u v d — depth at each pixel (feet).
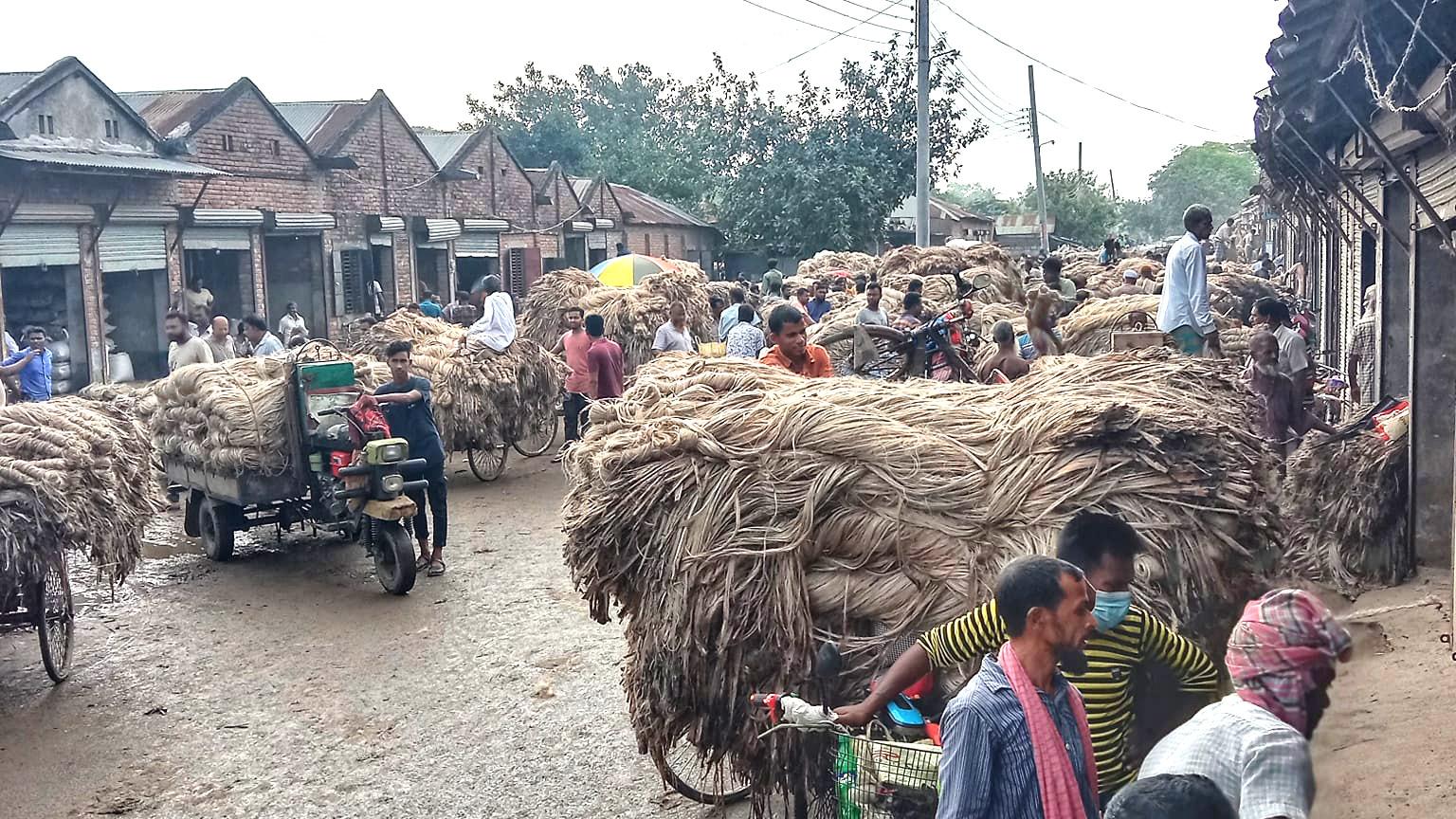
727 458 14.08
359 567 30.89
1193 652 10.93
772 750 13.73
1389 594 22.74
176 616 26.89
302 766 18.85
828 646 12.34
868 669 13.12
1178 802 7.79
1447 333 24.12
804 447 13.84
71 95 66.49
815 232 109.60
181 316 38.55
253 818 17.16
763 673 13.82
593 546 14.87
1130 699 10.75
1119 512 12.33
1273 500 12.97
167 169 68.90
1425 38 19.92
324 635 25.26
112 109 69.67
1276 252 115.44
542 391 42.65
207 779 18.44
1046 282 50.06
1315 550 24.26
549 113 181.78
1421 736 14.92
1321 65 24.59
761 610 13.58
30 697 21.99
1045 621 9.25
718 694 14.28
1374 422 25.27
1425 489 23.86
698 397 15.52
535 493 40.14
